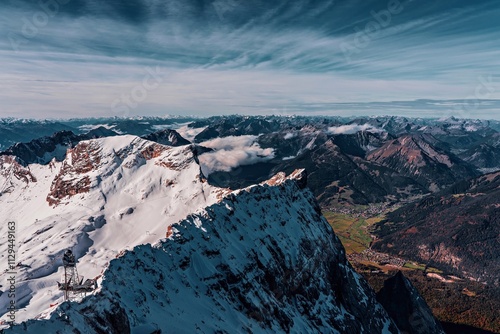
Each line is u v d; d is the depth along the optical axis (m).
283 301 111.62
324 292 134.38
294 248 133.38
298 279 124.69
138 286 70.25
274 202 150.38
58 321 46.94
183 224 101.19
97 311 52.31
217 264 96.44
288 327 101.44
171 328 64.75
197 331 68.56
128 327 56.19
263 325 92.81
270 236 127.19
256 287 101.62
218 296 88.25
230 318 83.38
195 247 95.81
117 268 70.06
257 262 110.69
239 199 133.12
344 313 134.25
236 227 117.25
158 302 70.38
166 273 81.19
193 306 77.56
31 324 44.34
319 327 115.38
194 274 88.81
